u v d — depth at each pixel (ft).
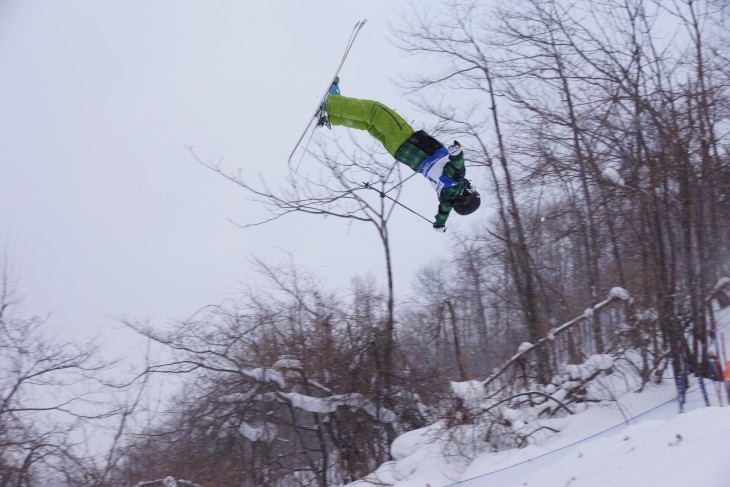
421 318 48.01
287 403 40.63
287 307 42.91
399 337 45.70
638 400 30.86
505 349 49.29
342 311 43.57
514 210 48.01
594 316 39.86
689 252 31.63
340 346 42.55
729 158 36.09
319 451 42.63
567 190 49.26
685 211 31.86
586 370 34.01
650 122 35.58
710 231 34.65
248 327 42.14
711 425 15.51
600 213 44.04
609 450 18.88
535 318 45.85
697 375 30.89
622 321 38.58
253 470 40.42
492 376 38.52
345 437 41.29
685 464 13.41
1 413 37.45
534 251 51.08
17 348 39.24
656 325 32.83
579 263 50.70
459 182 25.46
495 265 55.36
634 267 41.16
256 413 41.34
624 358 34.06
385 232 46.16
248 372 40.65
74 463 37.91
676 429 16.74
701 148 32.12
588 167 42.50
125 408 39.52
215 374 41.73
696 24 33.53
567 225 50.93
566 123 41.83
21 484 37.04
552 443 28.94
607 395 32.53
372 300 44.45
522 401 34.63
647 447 16.28
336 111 27.45
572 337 40.81
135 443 39.55
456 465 29.71
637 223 39.32
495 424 31.45
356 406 41.50
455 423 31.60
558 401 33.12
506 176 47.98
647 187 34.24
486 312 57.93
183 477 39.01
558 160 43.24
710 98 35.06
